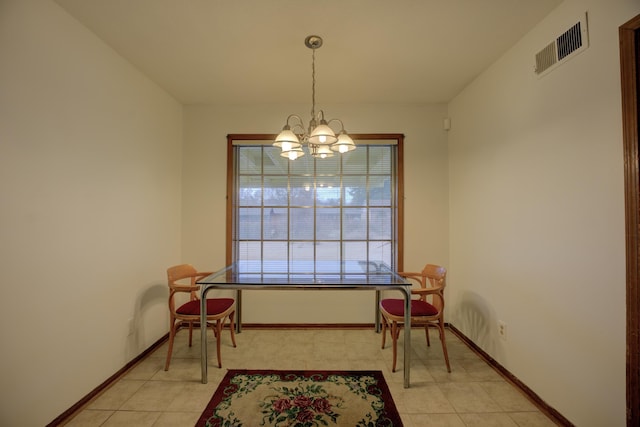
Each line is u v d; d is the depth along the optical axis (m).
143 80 2.43
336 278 2.12
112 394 1.89
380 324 2.99
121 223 2.15
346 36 1.93
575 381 1.53
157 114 2.64
